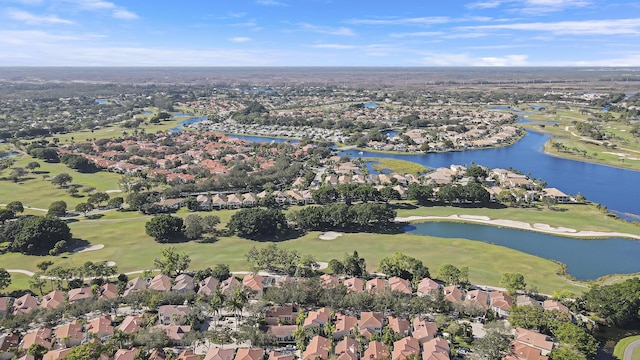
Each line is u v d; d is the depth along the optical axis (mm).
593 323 128750
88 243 193125
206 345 120375
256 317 130000
